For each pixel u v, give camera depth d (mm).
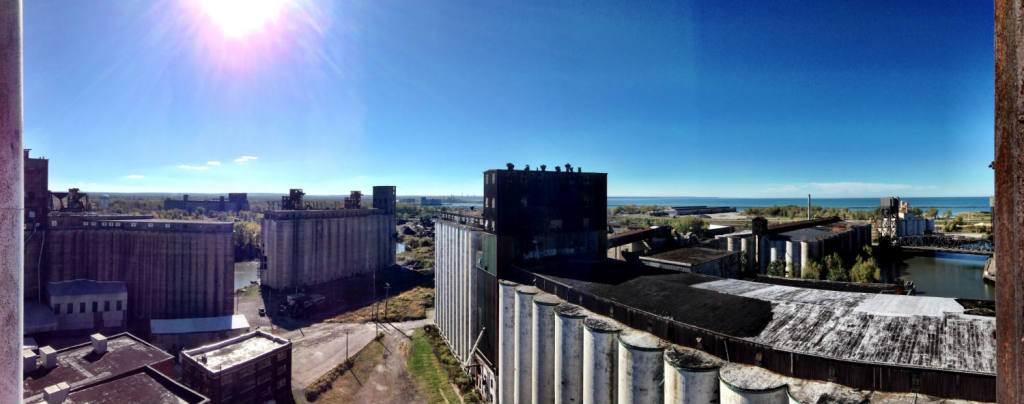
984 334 20953
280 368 47438
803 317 25500
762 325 25312
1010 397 5387
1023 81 5168
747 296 29969
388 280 108375
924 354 20312
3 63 5789
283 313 78875
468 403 45781
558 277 40031
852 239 111188
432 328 68688
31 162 68875
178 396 34625
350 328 70188
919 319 23203
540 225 48844
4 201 5883
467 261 53688
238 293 94750
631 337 28359
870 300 27375
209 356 46312
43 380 38562
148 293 74875
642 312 29469
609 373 29344
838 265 80812
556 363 33750
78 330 64438
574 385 32344
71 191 88500
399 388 49594
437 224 69062
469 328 52719
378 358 57844
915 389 19562
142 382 36438
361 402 46688
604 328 29750
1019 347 5258
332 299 89188
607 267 44375
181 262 75000
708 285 34531
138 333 68500
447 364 55438
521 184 47656
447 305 62125
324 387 49469
